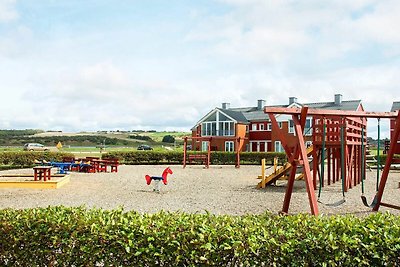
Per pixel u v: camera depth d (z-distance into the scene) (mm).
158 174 24469
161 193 14961
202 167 32844
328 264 3887
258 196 14023
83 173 24891
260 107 54031
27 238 4539
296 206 11688
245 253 3922
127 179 20812
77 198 13414
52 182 16203
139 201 12820
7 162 30312
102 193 14836
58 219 4613
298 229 4266
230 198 13516
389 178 22000
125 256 4203
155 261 4113
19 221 4645
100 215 4781
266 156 37625
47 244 4500
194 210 11086
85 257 4324
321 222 4465
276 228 4320
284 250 3922
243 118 51500
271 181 17016
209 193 14930
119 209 5105
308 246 3936
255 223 4527
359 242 3902
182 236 4090
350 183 16656
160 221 4488
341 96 47406
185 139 32500
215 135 50688
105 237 4262
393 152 9336
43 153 31578
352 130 16812
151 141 115625
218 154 38219
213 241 4008
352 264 3865
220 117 50531
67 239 4406
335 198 13531
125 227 4281
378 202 9648
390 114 9172
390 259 3865
